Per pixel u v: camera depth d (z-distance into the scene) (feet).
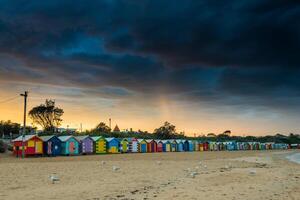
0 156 206.39
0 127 361.10
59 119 399.03
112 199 55.47
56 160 163.43
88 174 93.91
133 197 57.31
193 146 374.43
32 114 388.78
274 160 190.19
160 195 59.31
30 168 111.65
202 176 89.45
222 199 55.93
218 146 430.20
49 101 394.93
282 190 66.18
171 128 457.27
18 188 66.85
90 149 248.52
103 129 416.87
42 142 216.95
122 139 281.74
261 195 60.13
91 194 60.23
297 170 114.93
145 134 438.81
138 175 92.12
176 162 151.33
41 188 66.95
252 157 223.92
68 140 230.48
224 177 86.89
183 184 73.67
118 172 100.32
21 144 208.13
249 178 85.51
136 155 230.27
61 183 74.74
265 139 647.97
